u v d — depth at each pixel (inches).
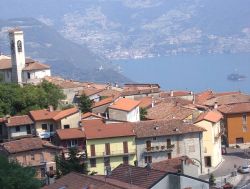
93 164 5378.9
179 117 6190.9
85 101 6653.5
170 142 5556.1
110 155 5398.6
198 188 3221.0
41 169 5054.1
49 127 5841.5
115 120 5885.8
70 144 5393.7
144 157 5482.3
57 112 5949.8
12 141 5265.8
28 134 5812.0
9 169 3026.6
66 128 5693.9
